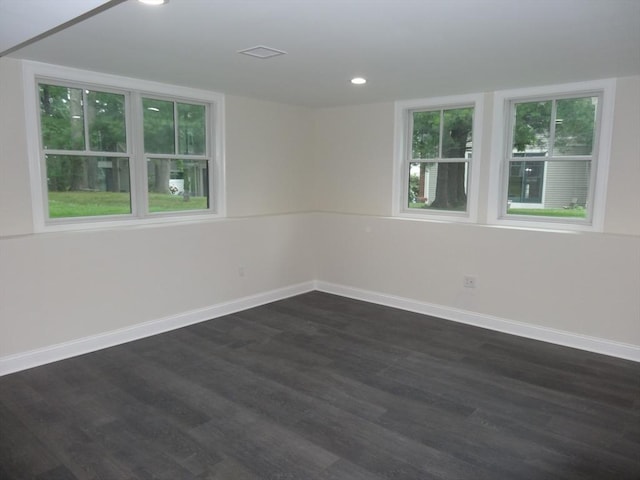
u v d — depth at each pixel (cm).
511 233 436
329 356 387
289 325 464
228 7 235
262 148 536
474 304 466
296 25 263
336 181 587
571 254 404
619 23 254
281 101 533
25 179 357
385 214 544
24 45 290
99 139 404
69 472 233
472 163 473
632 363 376
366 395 319
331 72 380
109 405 301
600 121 402
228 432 271
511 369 363
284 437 267
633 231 390
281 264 555
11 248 339
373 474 235
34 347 356
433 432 274
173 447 256
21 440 261
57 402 304
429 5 230
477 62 341
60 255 365
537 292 426
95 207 408
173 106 456
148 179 443
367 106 545
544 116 434
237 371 355
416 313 506
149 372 351
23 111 352
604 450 257
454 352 397
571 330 410
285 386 331
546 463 245
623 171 390
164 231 434
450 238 476
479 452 254
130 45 306
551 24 257
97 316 392
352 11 240
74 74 375
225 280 493
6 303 339
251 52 320
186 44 303
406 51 314
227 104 493
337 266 579
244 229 507
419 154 520
